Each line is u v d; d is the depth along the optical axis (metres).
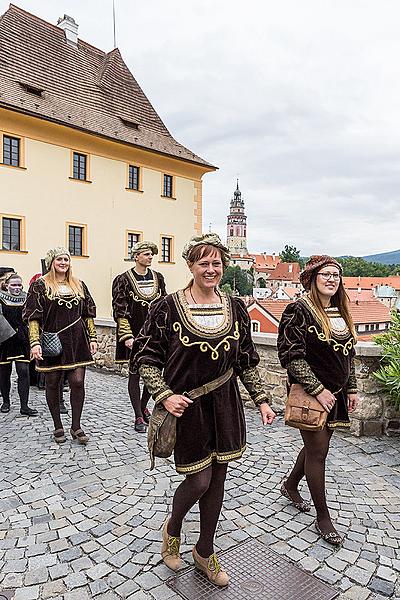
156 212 26.77
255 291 104.94
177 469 2.55
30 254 21.19
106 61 28.25
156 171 26.66
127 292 5.46
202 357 2.49
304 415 2.99
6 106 19.72
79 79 25.75
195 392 2.51
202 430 2.53
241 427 2.67
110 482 3.98
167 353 2.56
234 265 110.69
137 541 3.08
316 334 3.02
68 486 3.91
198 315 2.55
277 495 3.73
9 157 20.58
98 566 2.83
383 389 5.09
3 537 3.14
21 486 3.92
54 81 24.25
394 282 102.06
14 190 20.58
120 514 3.44
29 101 21.56
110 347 9.26
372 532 3.20
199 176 29.17
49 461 4.46
